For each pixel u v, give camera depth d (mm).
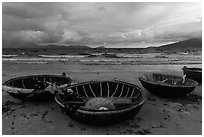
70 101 6934
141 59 34844
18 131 5551
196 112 7035
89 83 8281
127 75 14852
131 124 5977
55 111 6996
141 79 8875
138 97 7160
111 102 6535
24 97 7449
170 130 5645
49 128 5730
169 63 26625
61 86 7684
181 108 7398
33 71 17234
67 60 31812
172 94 8125
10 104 7676
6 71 17141
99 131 5531
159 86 8000
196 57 41219
